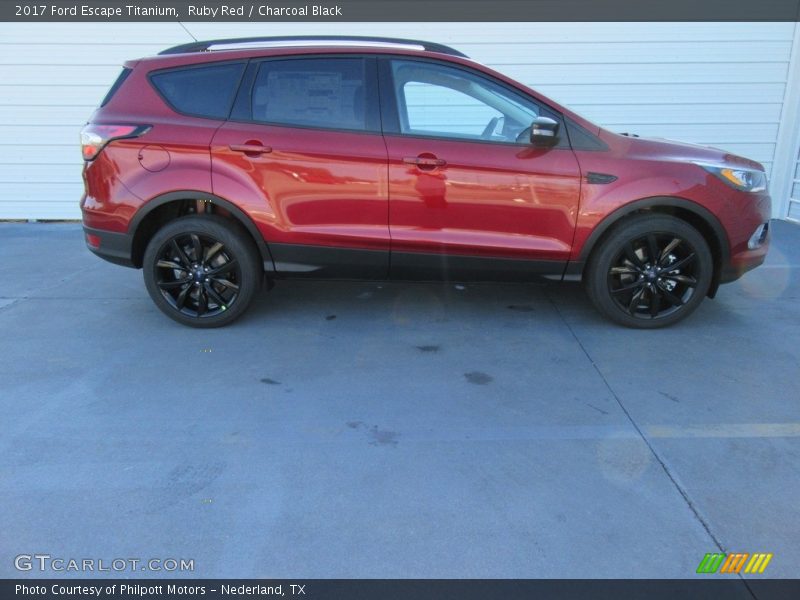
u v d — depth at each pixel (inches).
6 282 205.3
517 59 282.2
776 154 293.0
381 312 177.2
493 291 195.3
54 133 294.4
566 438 111.3
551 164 147.6
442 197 148.9
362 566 82.0
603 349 149.9
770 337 156.3
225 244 156.6
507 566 81.7
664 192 147.3
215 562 82.7
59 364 142.1
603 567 81.5
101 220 155.6
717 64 280.1
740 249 154.3
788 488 97.0
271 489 97.1
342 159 147.8
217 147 149.0
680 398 125.8
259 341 156.5
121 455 105.9
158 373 137.8
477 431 114.0
